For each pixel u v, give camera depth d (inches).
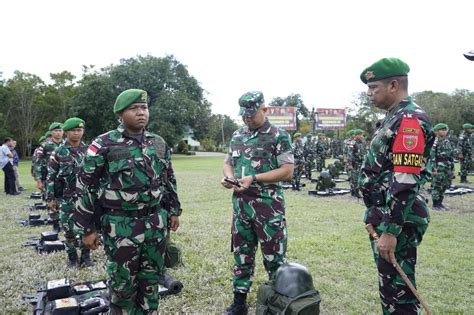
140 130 119.0
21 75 1710.1
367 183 105.2
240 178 146.6
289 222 306.3
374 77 102.1
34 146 1800.0
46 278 189.2
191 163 1161.4
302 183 587.5
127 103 112.3
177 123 1573.6
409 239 99.7
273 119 1290.6
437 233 268.2
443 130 362.0
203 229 284.0
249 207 142.5
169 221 132.1
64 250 235.6
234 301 148.4
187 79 1726.1
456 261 206.7
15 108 1676.9
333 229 281.4
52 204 209.6
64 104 1764.3
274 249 140.8
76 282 183.8
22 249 240.2
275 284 116.6
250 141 146.6
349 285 176.9
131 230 112.3
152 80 1578.5
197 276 187.9
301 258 214.1
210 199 431.8
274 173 138.8
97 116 1576.0
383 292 103.3
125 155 112.3
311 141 778.2
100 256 225.8
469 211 353.4
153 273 120.1
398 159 91.3
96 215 117.0
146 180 113.7
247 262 147.6
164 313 150.2
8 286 177.3
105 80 1545.3
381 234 95.7
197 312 151.6
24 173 836.0
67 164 200.5
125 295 117.7
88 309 145.6
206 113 1792.6
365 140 484.7
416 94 1807.3
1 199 453.7
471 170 617.6
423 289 170.9
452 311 149.7
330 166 623.5
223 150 2615.7
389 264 101.0
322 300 161.5
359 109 1745.8
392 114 100.5
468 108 1439.5
